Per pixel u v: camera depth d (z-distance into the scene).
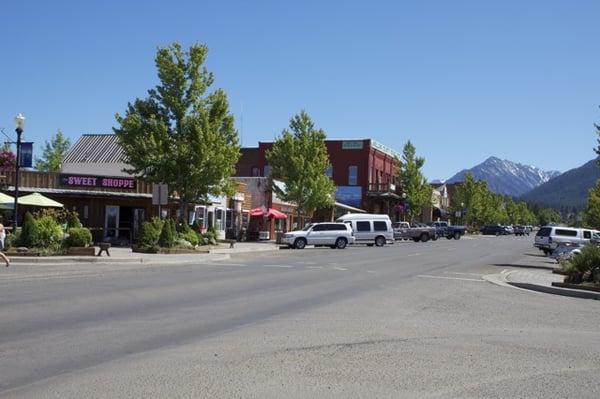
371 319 11.59
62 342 8.70
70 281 16.64
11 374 6.98
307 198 50.00
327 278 20.02
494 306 14.25
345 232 43.09
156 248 29.02
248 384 6.80
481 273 24.20
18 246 24.52
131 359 7.83
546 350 9.08
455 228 72.88
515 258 36.31
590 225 50.34
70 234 25.19
